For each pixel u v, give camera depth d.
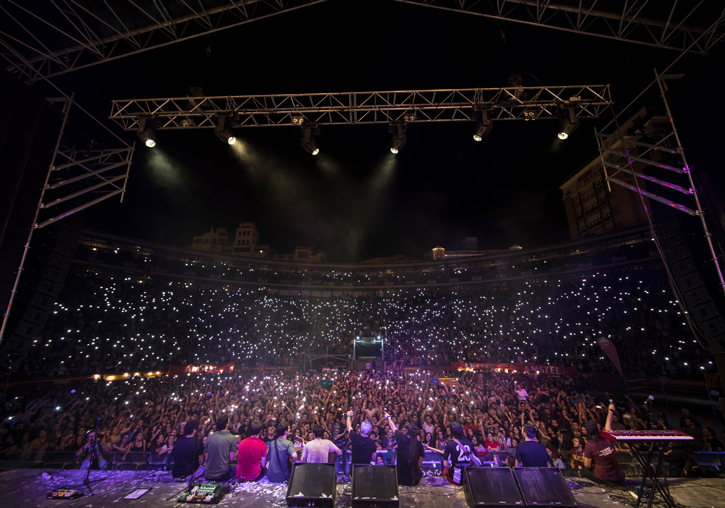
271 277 39.03
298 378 22.28
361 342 30.09
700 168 7.90
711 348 8.97
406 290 39.06
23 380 17.36
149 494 5.63
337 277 40.84
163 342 25.34
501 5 9.01
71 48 9.05
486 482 5.09
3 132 7.59
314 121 11.40
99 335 23.22
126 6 8.36
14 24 8.11
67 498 5.45
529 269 33.69
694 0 7.76
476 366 26.53
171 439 8.88
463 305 34.22
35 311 9.49
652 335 21.23
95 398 15.73
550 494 4.92
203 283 34.66
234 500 5.42
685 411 9.45
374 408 12.88
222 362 26.64
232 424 11.16
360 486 5.11
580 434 10.15
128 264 29.52
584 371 21.73
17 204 7.95
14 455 10.16
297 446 7.66
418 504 5.33
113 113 10.94
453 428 6.42
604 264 28.66
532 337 27.25
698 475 6.60
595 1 8.23
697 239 9.36
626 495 5.49
